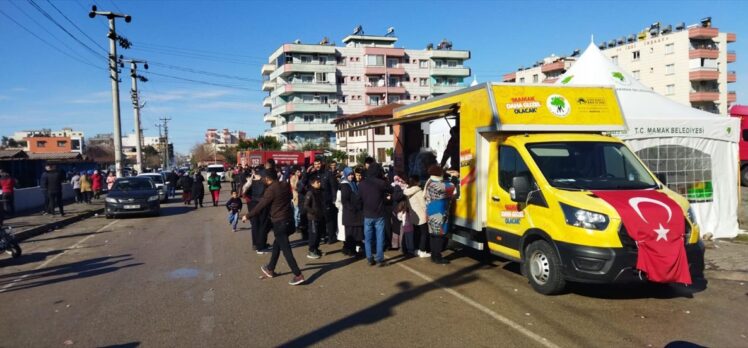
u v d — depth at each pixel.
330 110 70.12
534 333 5.14
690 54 56.22
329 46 70.50
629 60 62.69
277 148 67.56
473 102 7.95
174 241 11.69
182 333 5.30
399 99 75.56
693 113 10.54
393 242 10.08
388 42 80.75
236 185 22.67
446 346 4.82
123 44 27.73
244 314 5.93
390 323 5.52
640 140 9.73
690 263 5.92
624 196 6.09
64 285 7.60
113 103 27.12
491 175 7.69
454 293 6.66
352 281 7.43
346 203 9.02
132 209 17.09
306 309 6.09
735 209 10.33
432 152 11.01
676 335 5.04
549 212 6.35
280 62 71.81
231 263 8.91
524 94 7.57
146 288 7.25
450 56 77.38
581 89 7.91
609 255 5.68
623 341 4.90
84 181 23.20
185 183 22.59
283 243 7.32
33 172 29.95
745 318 5.54
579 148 7.10
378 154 41.81
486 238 8.09
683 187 9.97
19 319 5.92
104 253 10.35
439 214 8.40
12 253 10.03
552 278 6.29
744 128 23.70
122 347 4.94
